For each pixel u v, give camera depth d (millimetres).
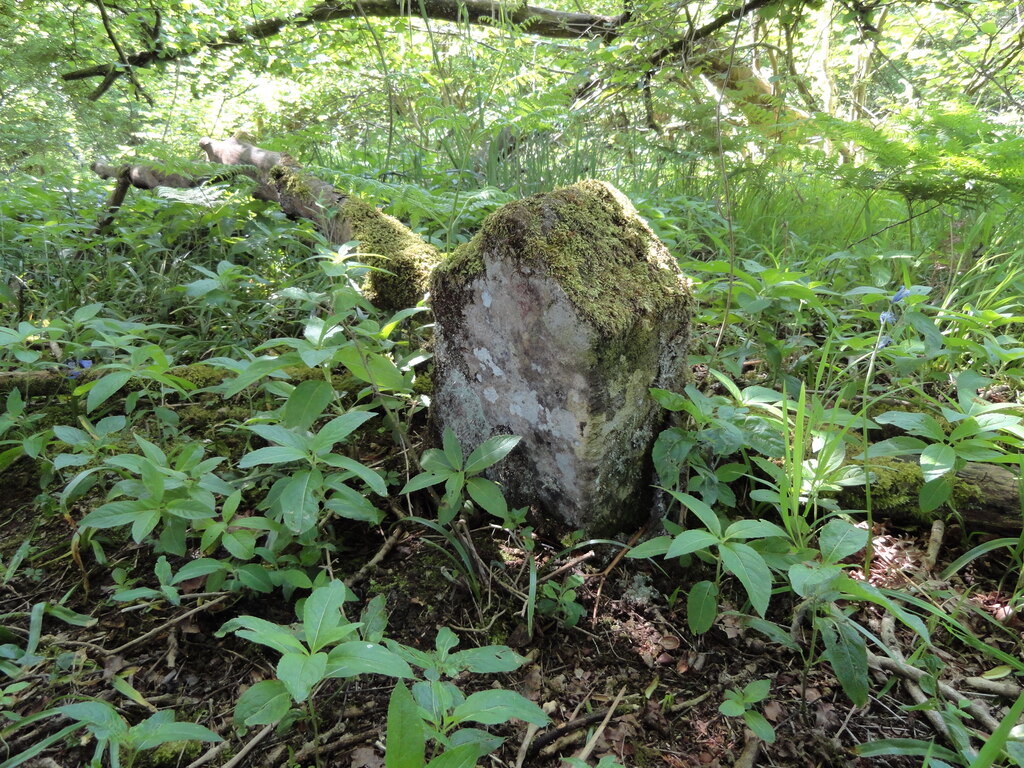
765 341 2367
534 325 1646
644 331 1695
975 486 1925
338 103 7188
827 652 1374
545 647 1597
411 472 2055
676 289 1836
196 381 2551
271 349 2717
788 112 5398
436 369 2020
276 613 1639
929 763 1220
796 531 1657
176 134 8961
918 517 1973
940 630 1670
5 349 2590
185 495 1617
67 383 2500
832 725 1428
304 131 4516
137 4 7648
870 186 3176
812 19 5957
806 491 1710
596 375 1614
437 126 4316
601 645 1610
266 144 4363
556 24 6645
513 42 4719
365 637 1311
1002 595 1773
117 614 1640
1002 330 2777
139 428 2291
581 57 5223
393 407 1987
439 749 1106
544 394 1712
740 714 1305
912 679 1484
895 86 6336
